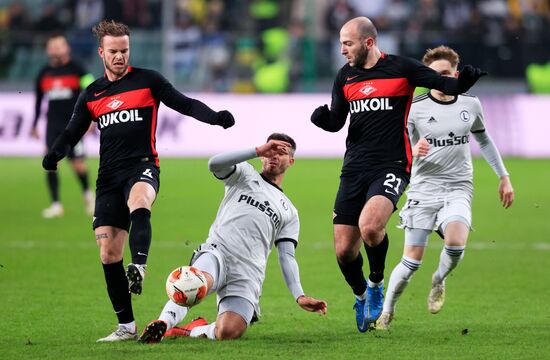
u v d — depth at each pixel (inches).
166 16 3713.1
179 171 2903.5
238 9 3860.7
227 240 994.7
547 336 1011.9
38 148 3198.8
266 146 964.6
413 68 1003.9
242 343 962.1
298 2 3907.5
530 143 3189.0
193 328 1003.3
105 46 982.4
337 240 1033.5
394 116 1012.5
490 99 3235.7
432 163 1134.4
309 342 979.3
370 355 907.4
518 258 1605.6
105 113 989.8
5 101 3223.4
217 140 3191.4
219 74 3545.8
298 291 985.5
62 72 2070.6
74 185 2696.9
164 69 3553.2
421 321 1122.7
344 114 1056.2
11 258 1593.3
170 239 1803.6
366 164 1016.2
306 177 2755.9
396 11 3804.1
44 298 1261.1
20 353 917.2
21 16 3740.2
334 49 3543.3
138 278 883.4
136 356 888.3
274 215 1008.2
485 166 3034.0
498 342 978.1
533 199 2340.1
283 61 3543.3
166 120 3213.6
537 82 3580.2
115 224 974.4
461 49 3595.0
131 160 982.4
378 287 1024.9
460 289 1347.2
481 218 2080.5
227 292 990.4
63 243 1750.7
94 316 1144.8
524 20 3703.3
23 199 2389.3
